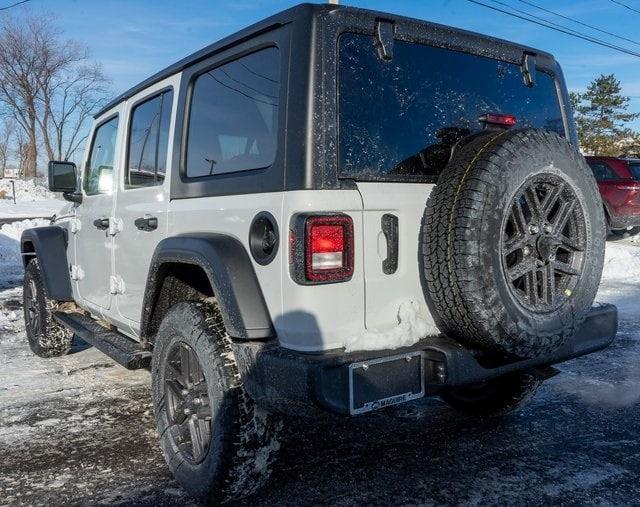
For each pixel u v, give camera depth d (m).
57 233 5.29
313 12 2.61
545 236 2.76
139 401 4.45
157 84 3.78
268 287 2.64
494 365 2.79
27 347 6.12
